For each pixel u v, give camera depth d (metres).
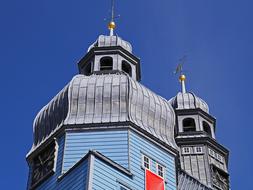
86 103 50.75
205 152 64.69
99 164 43.38
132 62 59.53
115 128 48.75
